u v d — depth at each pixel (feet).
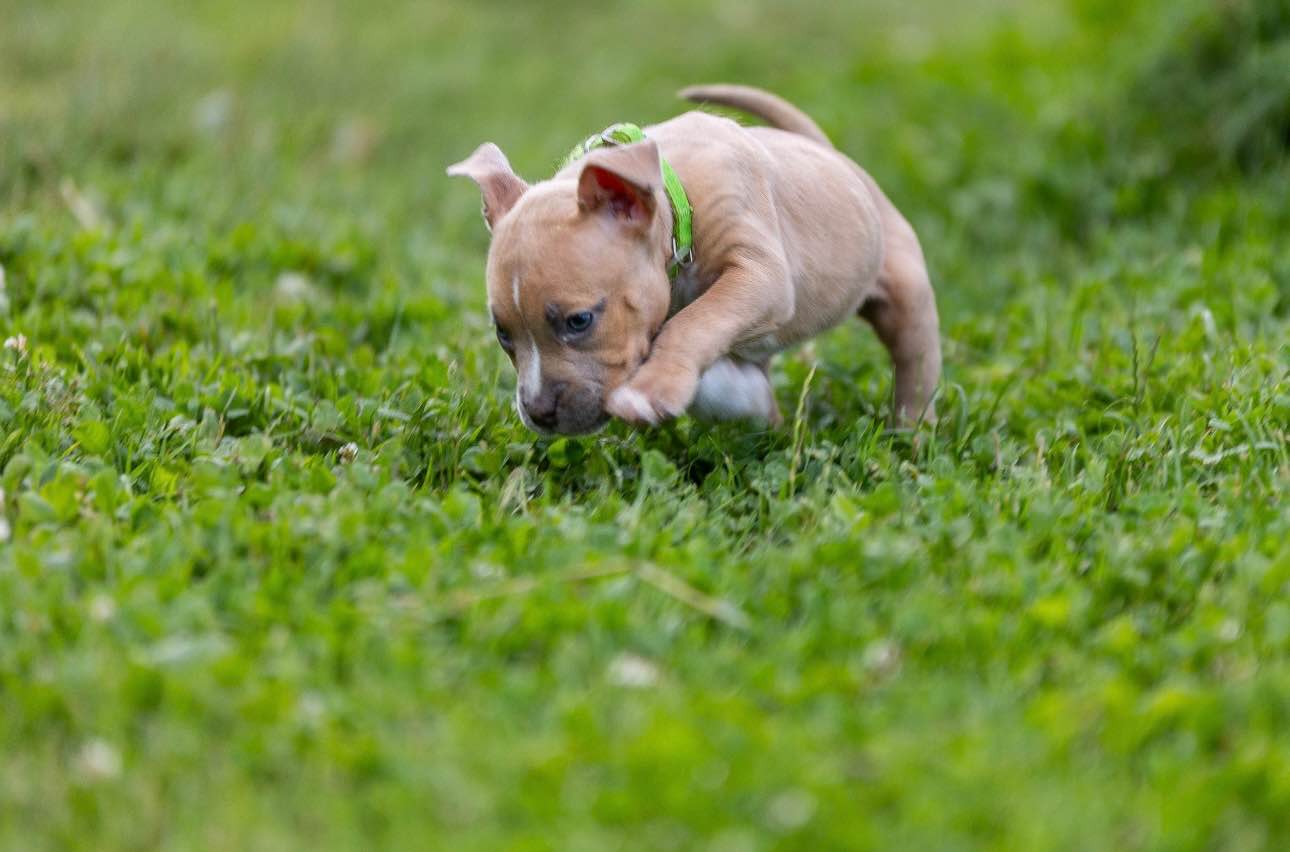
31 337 25.86
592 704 14.87
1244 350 26.11
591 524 19.17
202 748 14.44
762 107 25.76
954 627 16.49
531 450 21.56
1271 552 18.61
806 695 15.23
